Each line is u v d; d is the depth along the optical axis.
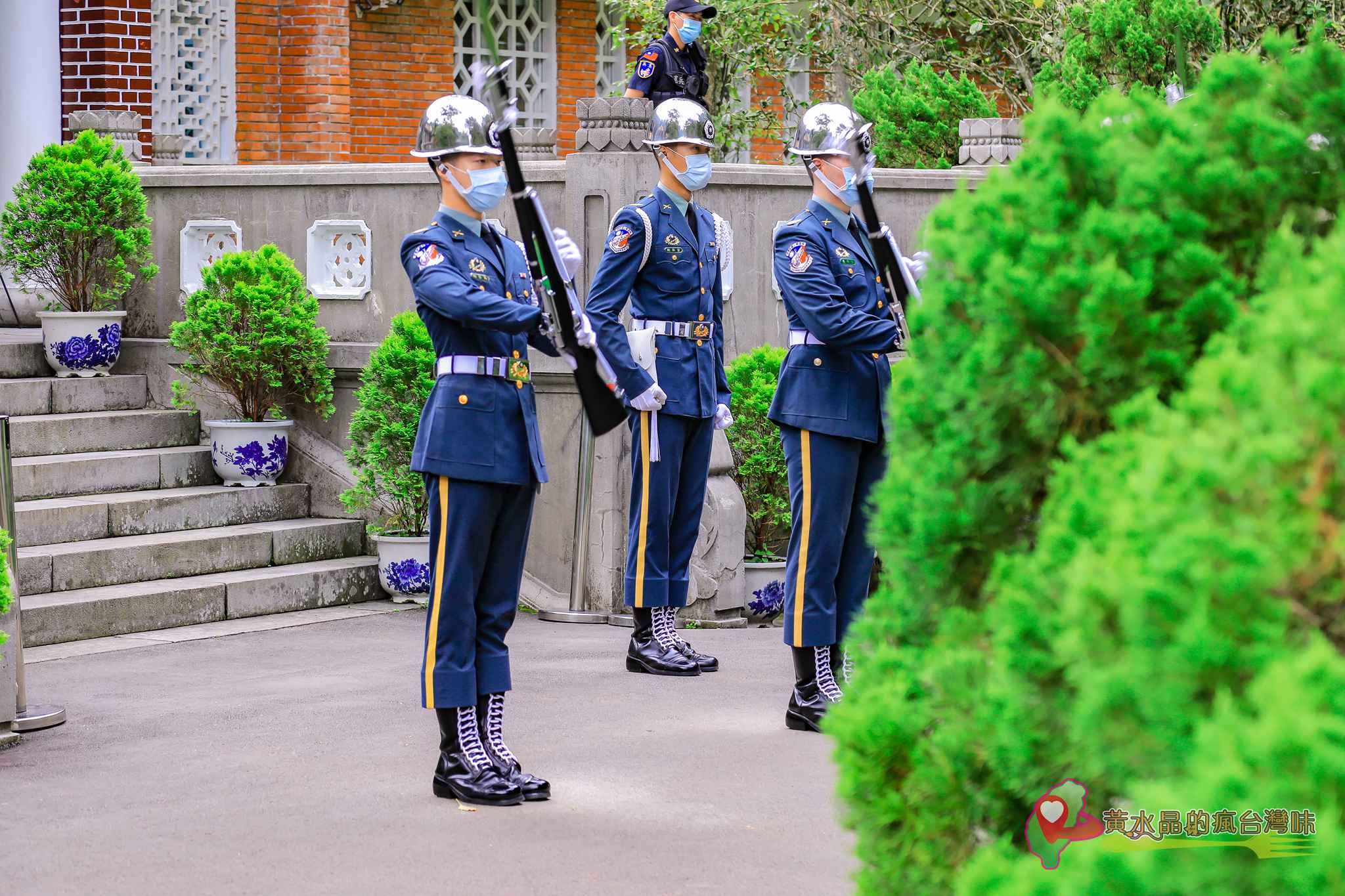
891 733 3.08
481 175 5.76
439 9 17.78
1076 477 2.77
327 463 10.62
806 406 6.96
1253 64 3.17
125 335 11.44
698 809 5.74
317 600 9.89
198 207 11.14
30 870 5.09
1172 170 3.04
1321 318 2.33
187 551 9.62
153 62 14.98
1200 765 2.07
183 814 5.68
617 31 17.06
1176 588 2.21
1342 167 3.04
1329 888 1.95
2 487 7.01
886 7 17.58
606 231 9.62
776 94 18.67
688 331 8.27
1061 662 2.55
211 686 7.77
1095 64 13.58
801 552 6.96
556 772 6.23
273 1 16.23
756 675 8.12
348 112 16.52
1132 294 2.89
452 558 5.74
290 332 10.23
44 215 10.55
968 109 15.12
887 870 3.10
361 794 5.91
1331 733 1.98
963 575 3.18
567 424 9.98
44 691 7.67
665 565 8.20
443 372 5.82
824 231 7.02
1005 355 3.01
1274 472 2.24
